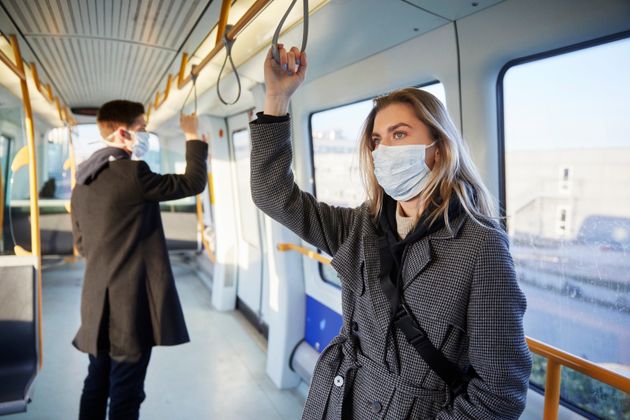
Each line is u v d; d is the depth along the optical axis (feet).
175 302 7.05
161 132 20.70
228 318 15.85
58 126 18.63
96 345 6.46
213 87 11.25
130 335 6.52
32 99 13.12
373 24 5.80
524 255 5.57
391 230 3.48
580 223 4.95
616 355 4.86
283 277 10.66
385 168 3.24
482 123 5.42
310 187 10.23
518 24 4.74
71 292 19.04
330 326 9.71
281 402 10.09
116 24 7.06
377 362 3.34
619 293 4.74
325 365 3.75
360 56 7.20
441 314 3.02
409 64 6.35
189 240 21.12
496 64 5.19
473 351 2.96
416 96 3.26
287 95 3.62
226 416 9.44
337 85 8.16
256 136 3.58
